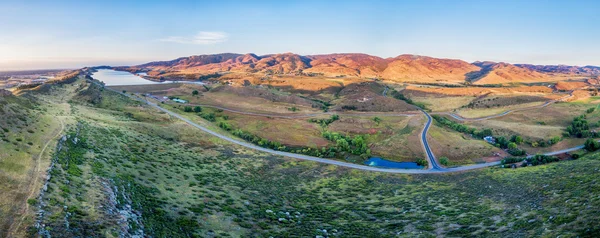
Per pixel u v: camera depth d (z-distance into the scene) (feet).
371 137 531.50
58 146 164.55
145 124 352.69
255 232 134.31
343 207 198.80
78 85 618.03
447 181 293.64
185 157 267.18
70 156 156.66
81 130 223.71
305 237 132.67
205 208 151.02
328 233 141.08
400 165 387.34
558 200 146.20
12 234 82.94
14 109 198.90
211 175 229.86
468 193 219.61
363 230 147.84
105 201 116.16
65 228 91.61
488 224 136.46
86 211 104.88
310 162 357.82
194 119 493.77
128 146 234.58
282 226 146.61
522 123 604.49
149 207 131.54
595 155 271.90
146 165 200.13
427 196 225.35
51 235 86.48
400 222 160.35
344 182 286.87
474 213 161.17
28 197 102.12
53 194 108.88
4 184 107.96
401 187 271.90
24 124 183.01
